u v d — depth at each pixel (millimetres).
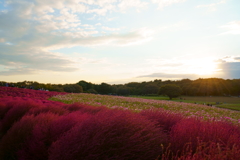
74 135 2740
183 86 103500
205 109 14789
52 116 4707
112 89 107188
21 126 4059
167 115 5508
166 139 3344
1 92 16172
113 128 2818
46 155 3176
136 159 2557
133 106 13562
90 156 2330
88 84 102375
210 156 2244
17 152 3496
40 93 21109
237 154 2314
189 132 3443
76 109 7945
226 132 3703
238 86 94062
